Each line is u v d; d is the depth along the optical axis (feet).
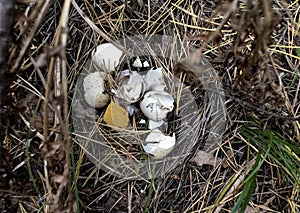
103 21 2.85
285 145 2.72
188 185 2.80
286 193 2.77
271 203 2.78
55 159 2.20
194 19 2.89
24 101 2.69
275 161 2.72
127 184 2.79
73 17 2.80
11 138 2.53
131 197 2.78
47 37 2.76
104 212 2.75
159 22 2.90
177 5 2.90
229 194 2.77
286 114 2.81
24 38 2.21
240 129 2.81
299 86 2.83
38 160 2.66
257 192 2.79
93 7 2.85
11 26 2.10
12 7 2.03
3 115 2.23
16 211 2.65
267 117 2.79
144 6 2.89
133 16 2.88
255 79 2.34
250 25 2.11
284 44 2.88
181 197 2.79
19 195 2.48
